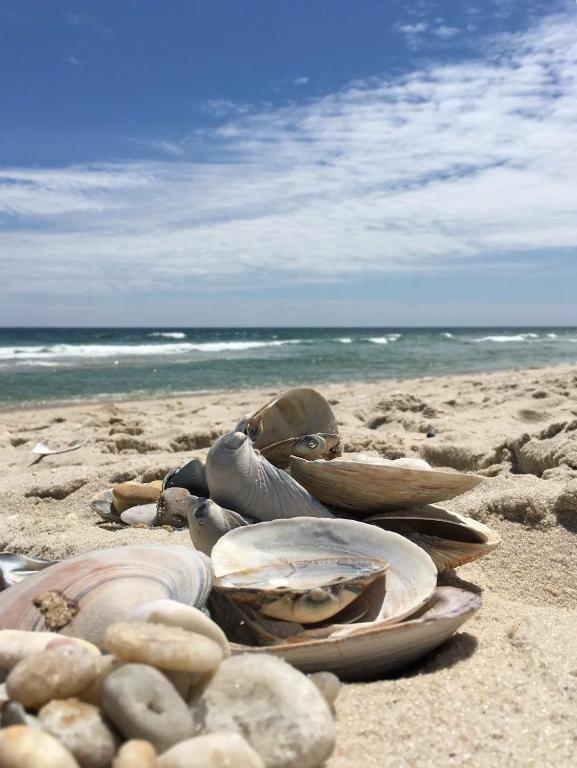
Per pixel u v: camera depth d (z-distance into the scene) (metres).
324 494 0.49
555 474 0.65
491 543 0.46
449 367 3.42
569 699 0.32
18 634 0.30
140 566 0.36
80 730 0.22
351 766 0.27
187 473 0.60
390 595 0.37
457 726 0.30
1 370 3.14
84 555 0.38
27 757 0.20
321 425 0.56
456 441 0.91
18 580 0.43
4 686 0.29
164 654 0.25
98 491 0.76
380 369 3.28
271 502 0.47
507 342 7.48
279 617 0.36
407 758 0.28
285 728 0.25
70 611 0.34
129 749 0.21
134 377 2.80
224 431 1.09
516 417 1.12
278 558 0.40
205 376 2.87
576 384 1.53
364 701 0.32
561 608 0.47
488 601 0.45
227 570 0.38
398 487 0.46
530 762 0.28
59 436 1.17
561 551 0.53
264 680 0.27
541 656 0.36
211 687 0.27
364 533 0.41
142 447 1.06
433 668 0.36
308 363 3.71
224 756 0.22
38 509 0.73
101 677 0.25
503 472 0.78
